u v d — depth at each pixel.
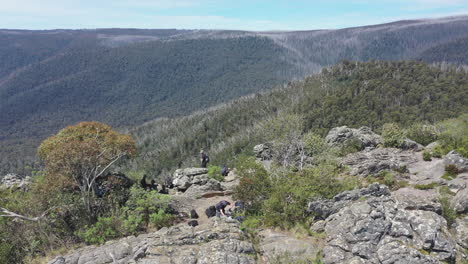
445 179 18.52
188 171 26.83
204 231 13.38
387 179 19.50
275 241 13.20
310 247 12.39
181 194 23.66
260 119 165.62
